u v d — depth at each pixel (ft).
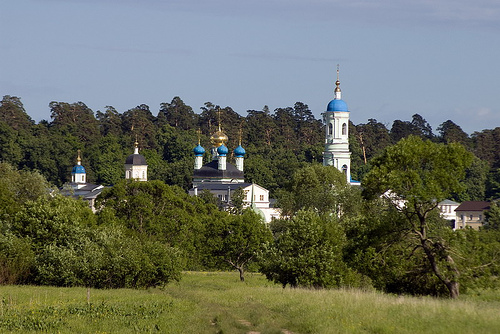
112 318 288.10
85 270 433.07
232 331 255.91
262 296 344.49
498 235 393.50
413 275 370.12
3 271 436.35
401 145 367.04
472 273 353.92
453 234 358.43
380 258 368.68
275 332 248.52
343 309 273.13
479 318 241.14
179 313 299.58
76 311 306.35
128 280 439.63
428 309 262.88
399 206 376.68
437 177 359.66
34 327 272.51
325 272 418.72
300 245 430.61
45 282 440.45
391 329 233.35
